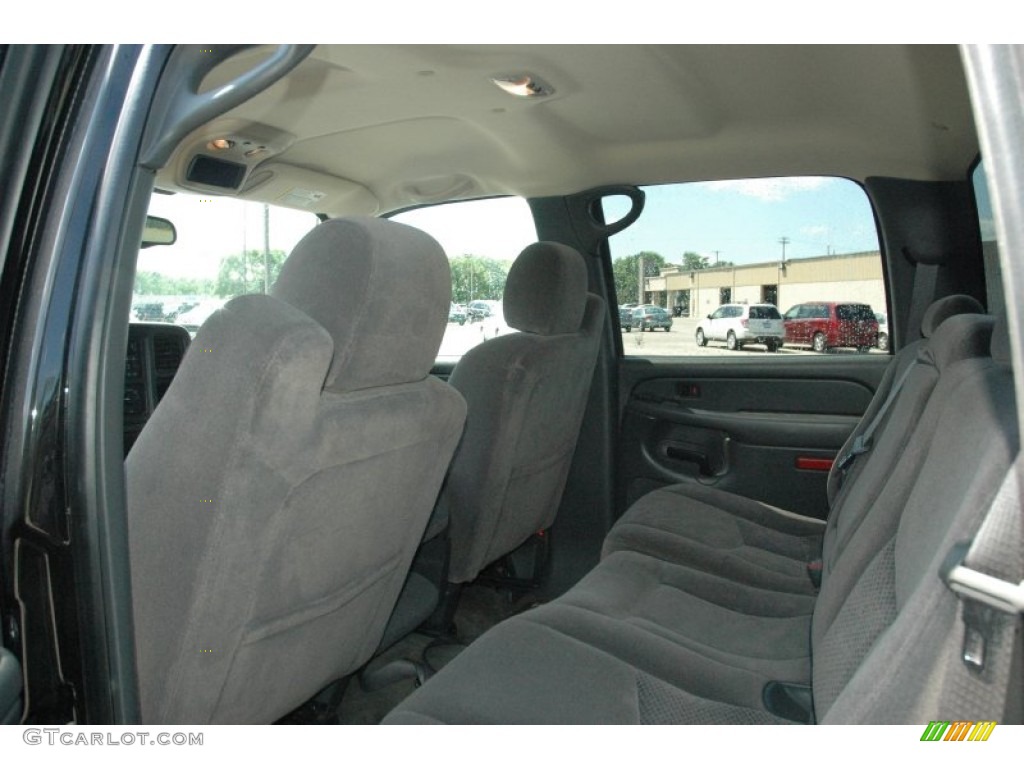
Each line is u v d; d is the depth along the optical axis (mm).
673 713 1243
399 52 1871
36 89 1000
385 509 1387
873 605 1083
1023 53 587
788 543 2182
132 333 2121
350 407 1177
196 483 1075
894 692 651
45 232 1002
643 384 3012
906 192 2562
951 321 1384
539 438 2314
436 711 1217
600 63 1945
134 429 2131
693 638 1594
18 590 1020
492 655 1385
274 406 1048
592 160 2688
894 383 1978
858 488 1674
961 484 815
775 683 1374
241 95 971
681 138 2480
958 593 601
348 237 1152
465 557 2246
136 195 1025
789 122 2320
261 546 1124
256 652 1227
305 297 1171
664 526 2121
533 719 1196
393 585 1599
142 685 1159
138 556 1127
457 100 2207
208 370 1067
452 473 2191
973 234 2543
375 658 2291
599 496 2988
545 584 3033
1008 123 586
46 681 1027
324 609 1338
